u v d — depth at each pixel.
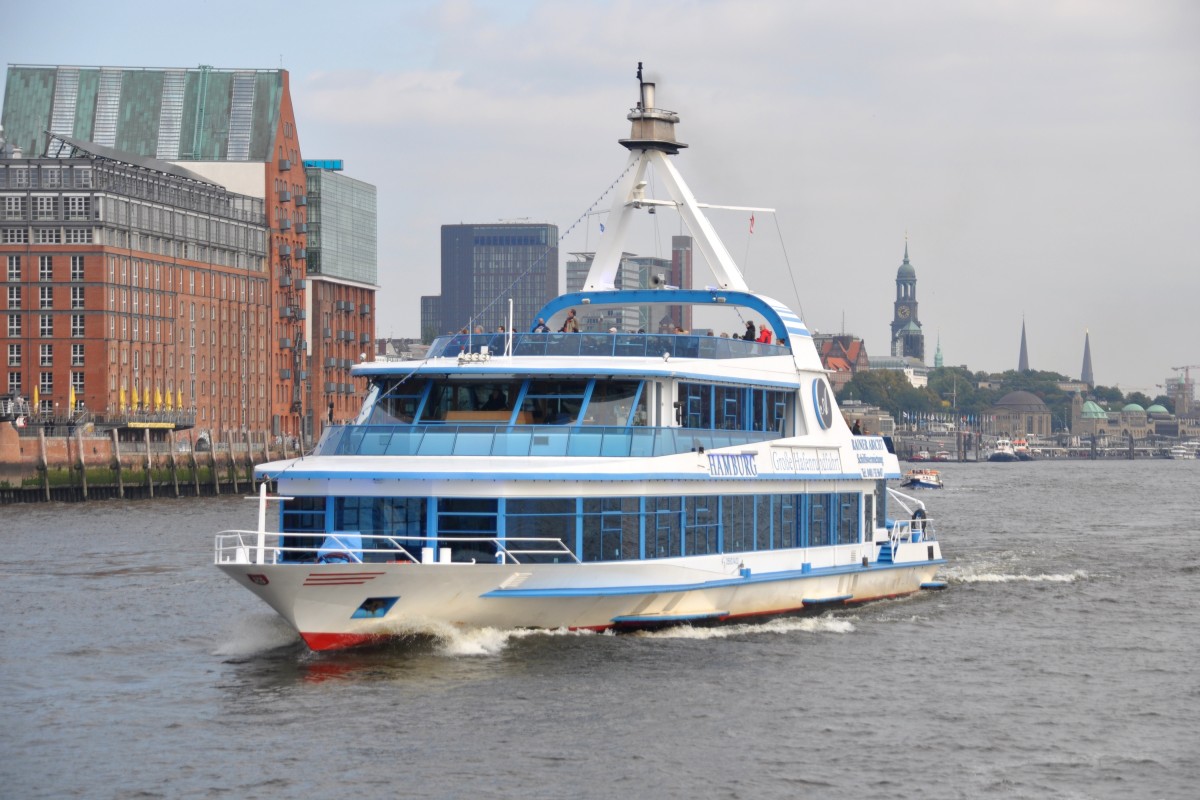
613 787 35.28
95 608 60.38
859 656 48.25
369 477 44.78
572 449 45.66
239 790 35.06
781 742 38.72
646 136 54.00
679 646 47.41
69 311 176.50
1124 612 59.88
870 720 40.97
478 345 48.84
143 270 186.00
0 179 178.00
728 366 50.00
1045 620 57.16
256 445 190.12
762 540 51.47
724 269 53.91
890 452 60.03
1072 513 138.75
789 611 53.41
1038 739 39.75
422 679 43.19
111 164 180.75
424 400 47.56
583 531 45.28
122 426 173.62
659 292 53.56
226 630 53.97
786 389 53.03
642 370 46.91
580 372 46.38
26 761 37.28
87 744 38.59
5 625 55.94
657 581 47.06
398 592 43.81
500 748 37.69
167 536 100.56
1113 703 43.69
